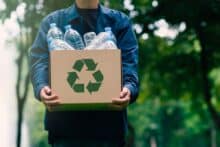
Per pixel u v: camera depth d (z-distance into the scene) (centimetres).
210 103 2112
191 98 2228
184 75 2170
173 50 2125
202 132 4600
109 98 449
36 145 4800
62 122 458
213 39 1881
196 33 1880
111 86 450
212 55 2036
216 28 1845
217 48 1939
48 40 457
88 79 448
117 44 468
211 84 2623
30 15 1653
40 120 4584
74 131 458
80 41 455
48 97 444
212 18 1811
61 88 448
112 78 450
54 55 448
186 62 2136
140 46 2047
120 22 470
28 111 4434
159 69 2158
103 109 457
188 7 1772
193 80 2173
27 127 4731
